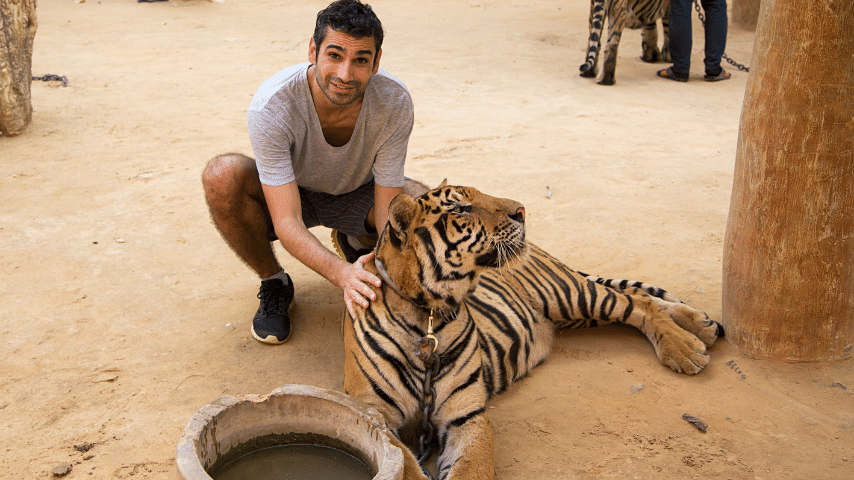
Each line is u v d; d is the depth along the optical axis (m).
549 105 8.42
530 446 2.83
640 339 3.72
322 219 3.83
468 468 2.46
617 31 9.15
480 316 3.21
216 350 3.53
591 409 3.08
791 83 3.04
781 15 3.03
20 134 6.91
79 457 2.72
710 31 9.49
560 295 3.61
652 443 2.85
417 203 2.72
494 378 3.15
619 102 8.59
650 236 4.93
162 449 2.78
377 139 3.34
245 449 2.56
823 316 3.30
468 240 2.76
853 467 2.70
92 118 7.55
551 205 5.45
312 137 3.28
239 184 3.43
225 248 4.71
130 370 3.34
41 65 9.84
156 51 10.98
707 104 8.56
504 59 10.77
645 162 6.48
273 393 2.53
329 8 2.89
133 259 4.50
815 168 3.09
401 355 2.75
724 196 5.70
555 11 14.94
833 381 3.25
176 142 6.85
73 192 5.55
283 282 3.87
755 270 3.34
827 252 3.20
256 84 9.14
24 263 4.37
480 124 7.61
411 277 2.70
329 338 3.66
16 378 3.24
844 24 2.93
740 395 3.18
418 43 11.80
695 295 4.09
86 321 3.75
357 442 2.52
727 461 2.73
